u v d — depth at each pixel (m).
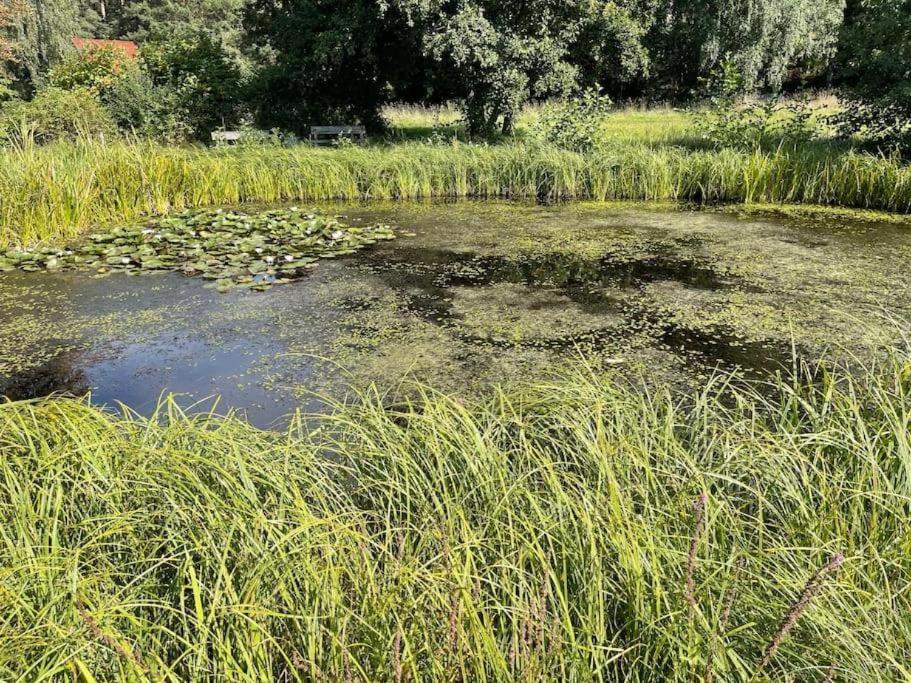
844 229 7.76
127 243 7.36
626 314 5.11
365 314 5.19
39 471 2.02
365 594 1.67
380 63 13.97
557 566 1.82
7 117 11.87
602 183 9.80
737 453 2.28
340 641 1.51
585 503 1.88
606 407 2.50
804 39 23.03
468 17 11.72
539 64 12.60
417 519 2.08
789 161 9.38
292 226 7.92
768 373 4.05
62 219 7.89
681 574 1.75
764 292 5.55
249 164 10.16
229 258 6.70
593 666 1.62
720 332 4.72
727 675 1.52
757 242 7.19
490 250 7.02
